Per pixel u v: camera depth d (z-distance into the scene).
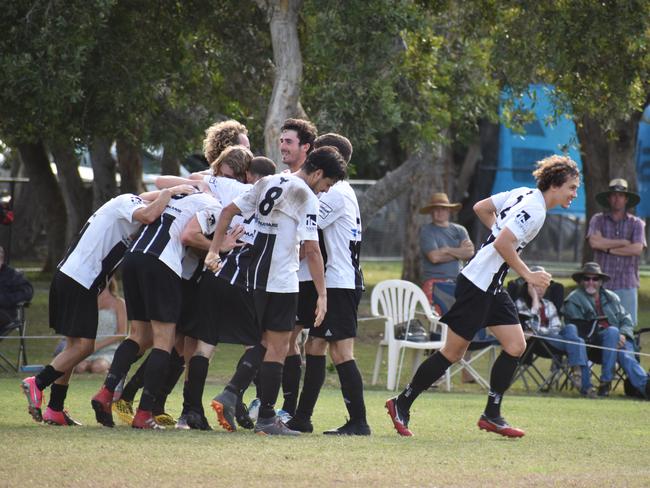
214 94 66.12
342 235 28.80
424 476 21.06
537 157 91.75
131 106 59.59
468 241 56.00
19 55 50.19
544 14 52.56
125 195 28.73
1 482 18.95
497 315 28.94
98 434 25.53
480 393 46.28
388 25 49.34
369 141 51.72
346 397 29.00
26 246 135.62
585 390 47.75
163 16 59.66
